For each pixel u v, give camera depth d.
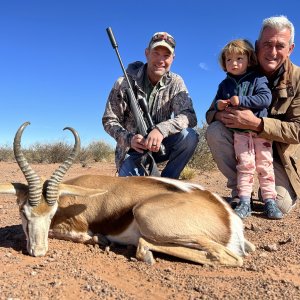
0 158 5.70
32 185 1.30
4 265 1.20
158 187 1.46
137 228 1.38
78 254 1.33
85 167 4.34
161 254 1.33
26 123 1.29
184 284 1.12
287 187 1.89
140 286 1.10
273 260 1.32
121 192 1.45
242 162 1.79
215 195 1.42
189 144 1.95
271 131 1.73
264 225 1.71
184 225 1.28
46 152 5.46
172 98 1.96
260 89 1.73
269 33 1.75
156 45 1.87
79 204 1.48
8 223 1.76
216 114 1.88
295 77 1.81
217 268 1.23
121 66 1.92
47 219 1.33
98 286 1.07
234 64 1.75
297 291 1.09
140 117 1.87
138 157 1.95
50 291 1.03
